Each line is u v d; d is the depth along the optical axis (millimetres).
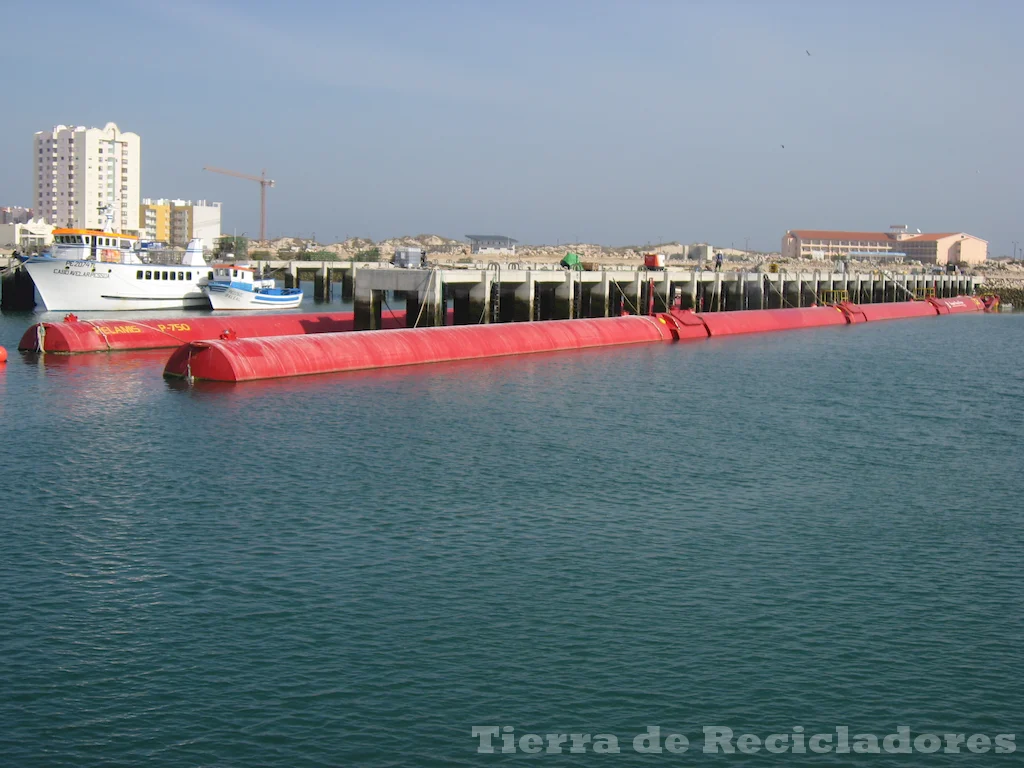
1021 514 43469
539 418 61719
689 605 32656
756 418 64312
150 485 44812
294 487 44844
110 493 43562
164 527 39156
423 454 51406
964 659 29469
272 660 28359
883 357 101500
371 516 40875
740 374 84875
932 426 63062
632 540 38781
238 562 35500
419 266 122688
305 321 99188
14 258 129500
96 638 29531
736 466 51031
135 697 26359
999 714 26641
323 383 71750
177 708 25875
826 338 122562
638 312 124500
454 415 61750
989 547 38969
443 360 85000
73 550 36500
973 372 90438
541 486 46000
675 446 55125
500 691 27031
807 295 172000
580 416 62844
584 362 89250
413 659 28578
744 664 28859
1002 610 32906
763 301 153875
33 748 24141
